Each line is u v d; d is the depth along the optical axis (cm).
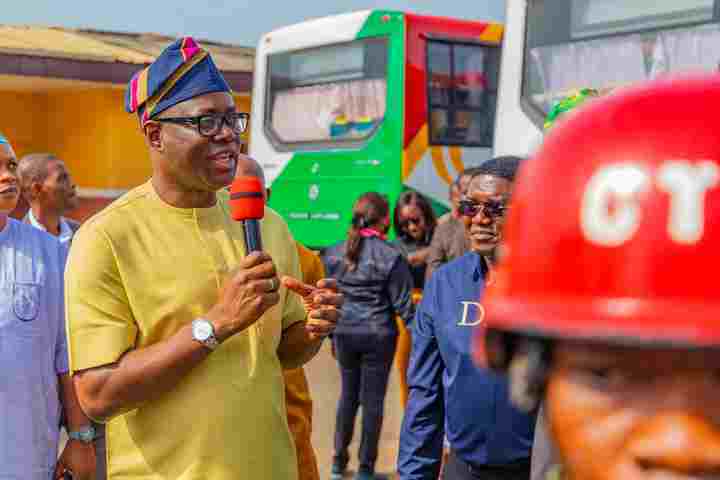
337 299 307
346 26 1219
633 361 79
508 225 87
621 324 74
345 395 721
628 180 75
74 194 563
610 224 76
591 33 870
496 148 922
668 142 74
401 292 706
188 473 273
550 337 84
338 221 1216
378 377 707
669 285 73
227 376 279
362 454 708
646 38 838
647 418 78
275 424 286
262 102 1307
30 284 375
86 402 274
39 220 555
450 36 1202
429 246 841
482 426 340
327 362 1195
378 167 1175
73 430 391
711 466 76
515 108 908
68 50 1838
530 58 901
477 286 348
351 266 706
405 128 1162
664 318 73
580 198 78
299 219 1255
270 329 292
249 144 1326
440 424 365
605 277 76
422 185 1174
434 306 355
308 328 305
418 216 917
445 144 1194
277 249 310
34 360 372
